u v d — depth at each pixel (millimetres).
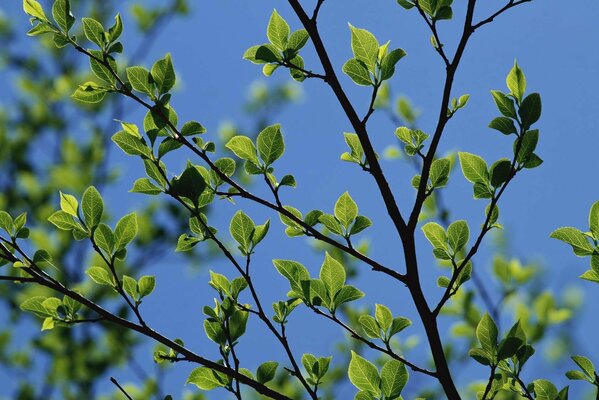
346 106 2146
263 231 2186
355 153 2174
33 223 4375
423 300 2131
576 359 2156
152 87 2150
